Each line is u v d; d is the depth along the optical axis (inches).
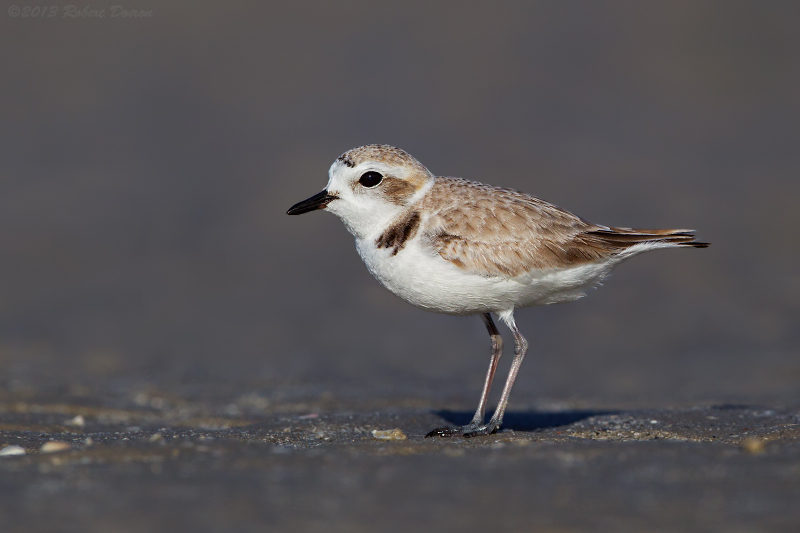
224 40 957.2
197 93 886.4
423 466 211.8
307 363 504.1
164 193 753.0
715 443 245.0
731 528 168.2
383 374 479.5
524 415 349.1
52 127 842.2
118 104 876.0
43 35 960.9
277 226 713.6
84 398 400.2
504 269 281.4
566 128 826.8
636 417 321.1
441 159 757.9
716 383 450.9
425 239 283.7
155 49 949.8
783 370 471.5
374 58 931.3
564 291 295.6
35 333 547.2
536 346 545.6
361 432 308.7
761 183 744.3
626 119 848.9
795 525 169.3
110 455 222.8
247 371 480.7
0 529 165.9
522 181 730.2
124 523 169.5
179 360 505.4
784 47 956.0
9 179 772.6
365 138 799.7
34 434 291.3
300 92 882.8
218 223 717.3
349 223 298.2
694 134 831.7
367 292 635.5
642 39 965.8
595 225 294.2
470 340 562.6
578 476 201.6
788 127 842.2
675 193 725.3
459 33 973.8
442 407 387.9
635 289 619.5
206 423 343.6
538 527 169.6
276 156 789.9
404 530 167.6
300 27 982.4
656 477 200.4
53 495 186.2
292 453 226.1
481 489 191.9
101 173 781.3
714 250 657.0
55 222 714.8
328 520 172.6
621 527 169.6
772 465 209.3
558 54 942.4
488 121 828.6
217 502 182.5
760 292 602.9
